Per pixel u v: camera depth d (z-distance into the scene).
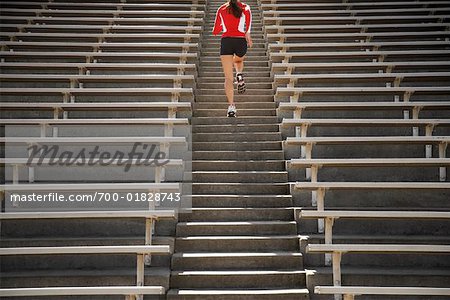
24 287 6.83
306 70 12.48
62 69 12.20
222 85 12.48
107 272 7.05
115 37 13.89
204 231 7.88
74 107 9.93
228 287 7.01
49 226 7.80
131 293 6.17
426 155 9.68
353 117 10.89
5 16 15.83
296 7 17.84
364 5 17.73
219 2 19.86
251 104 11.52
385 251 6.64
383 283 6.90
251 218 8.20
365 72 12.66
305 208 8.12
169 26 15.28
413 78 11.34
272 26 15.20
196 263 7.29
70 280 6.86
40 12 15.99
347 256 7.42
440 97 11.34
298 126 9.88
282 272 7.07
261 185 8.77
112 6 17.16
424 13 17.00
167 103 9.95
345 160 8.01
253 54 14.70
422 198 8.43
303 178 9.16
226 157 9.66
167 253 6.72
